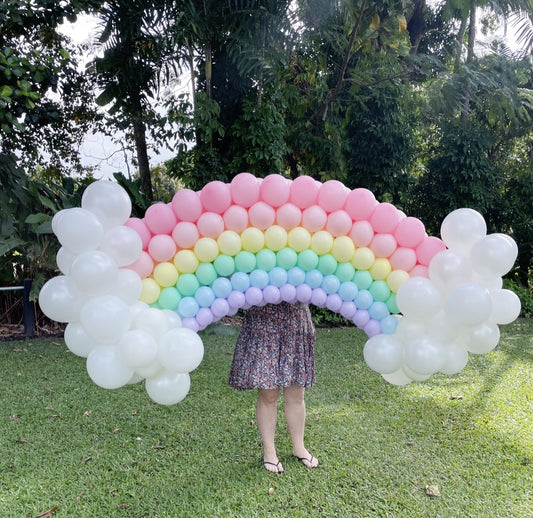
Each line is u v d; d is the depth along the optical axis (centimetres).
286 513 222
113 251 198
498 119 919
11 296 583
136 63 656
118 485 242
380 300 233
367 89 771
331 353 508
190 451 279
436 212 917
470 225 215
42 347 493
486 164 884
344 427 315
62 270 209
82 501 228
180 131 611
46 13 502
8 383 382
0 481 241
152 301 214
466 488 247
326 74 772
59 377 399
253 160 624
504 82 826
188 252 217
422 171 984
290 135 742
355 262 228
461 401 371
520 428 321
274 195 217
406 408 352
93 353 198
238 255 221
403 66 813
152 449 279
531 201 989
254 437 297
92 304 191
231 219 216
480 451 287
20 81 461
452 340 222
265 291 226
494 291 222
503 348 564
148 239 213
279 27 589
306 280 229
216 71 645
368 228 224
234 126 630
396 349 222
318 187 226
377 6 678
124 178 626
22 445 280
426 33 920
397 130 778
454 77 776
